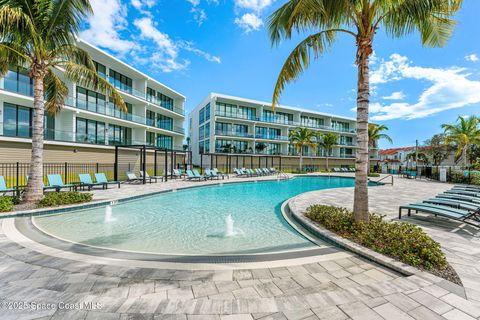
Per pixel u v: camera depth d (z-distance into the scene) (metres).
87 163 18.12
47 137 15.74
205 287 2.51
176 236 4.92
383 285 2.55
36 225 5.14
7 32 6.03
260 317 1.99
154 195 10.27
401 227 4.01
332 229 4.61
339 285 2.56
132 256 3.48
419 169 22.89
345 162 43.66
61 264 3.04
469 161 31.06
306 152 39.25
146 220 6.21
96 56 19.58
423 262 2.97
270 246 4.30
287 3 4.68
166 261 3.30
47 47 7.02
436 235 4.46
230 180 17.11
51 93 8.73
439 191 12.04
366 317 1.98
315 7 4.26
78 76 7.54
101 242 4.44
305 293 2.39
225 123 32.56
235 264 3.14
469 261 3.21
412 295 2.34
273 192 12.36
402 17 4.45
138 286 2.51
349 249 3.69
